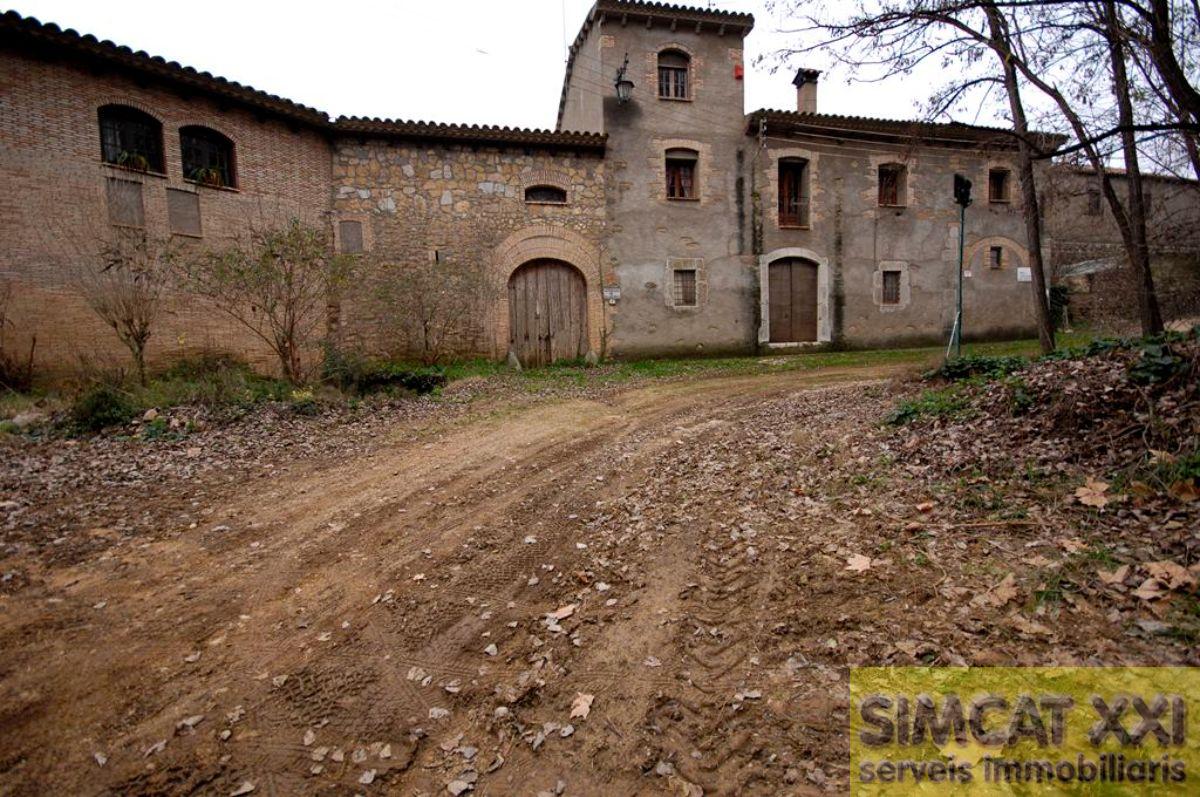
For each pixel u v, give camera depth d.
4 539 4.45
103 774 2.36
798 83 17.81
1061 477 4.25
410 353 13.89
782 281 16.70
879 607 3.14
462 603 3.64
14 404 8.12
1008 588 3.07
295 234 9.88
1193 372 4.59
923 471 4.88
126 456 6.48
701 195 15.92
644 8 15.05
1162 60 4.57
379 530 4.77
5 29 8.88
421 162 13.93
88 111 9.87
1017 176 18.08
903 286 17.42
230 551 4.39
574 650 3.12
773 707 2.57
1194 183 7.96
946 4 5.42
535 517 4.98
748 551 3.99
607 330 15.43
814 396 9.59
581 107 17.08
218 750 2.49
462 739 2.54
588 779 2.30
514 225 14.59
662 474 5.95
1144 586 2.88
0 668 3.00
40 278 9.41
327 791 2.28
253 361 11.85
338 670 3.01
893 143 16.95
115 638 3.28
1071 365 6.13
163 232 10.75
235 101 11.56
